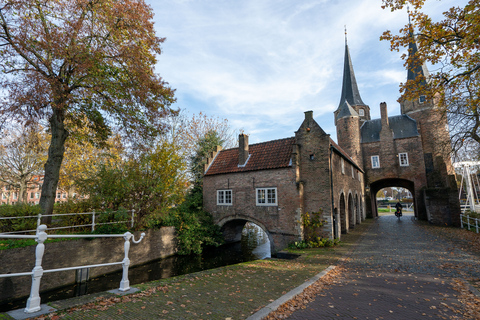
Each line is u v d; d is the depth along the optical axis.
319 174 15.71
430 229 18.84
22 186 25.56
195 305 5.09
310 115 16.45
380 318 4.81
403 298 5.93
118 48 12.53
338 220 16.17
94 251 11.53
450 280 7.32
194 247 16.69
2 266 8.41
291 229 15.54
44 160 23.80
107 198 12.48
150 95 13.43
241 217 17.86
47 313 4.08
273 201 16.55
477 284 6.87
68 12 11.55
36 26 10.68
